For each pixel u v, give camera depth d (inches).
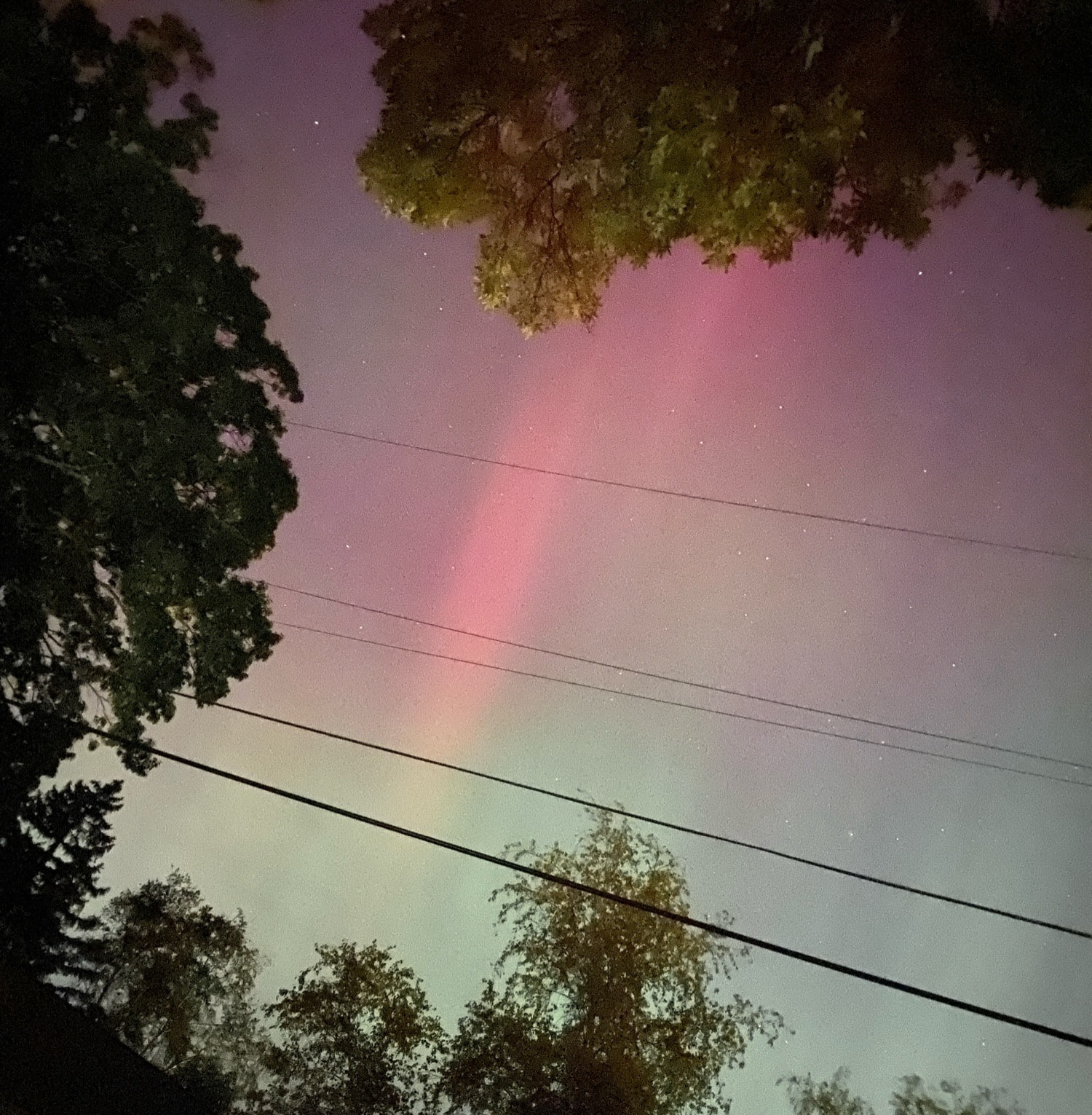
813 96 255.8
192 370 343.6
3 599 361.7
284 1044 519.8
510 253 326.0
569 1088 517.7
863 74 261.6
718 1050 522.9
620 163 278.7
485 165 315.9
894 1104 506.6
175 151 355.3
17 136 324.2
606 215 286.2
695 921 183.6
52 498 351.6
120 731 368.8
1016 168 259.8
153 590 348.8
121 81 352.2
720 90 254.7
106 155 328.8
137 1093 262.5
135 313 334.3
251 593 371.2
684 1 261.4
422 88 306.2
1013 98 249.6
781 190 258.8
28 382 335.9
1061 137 245.9
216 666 364.2
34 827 434.0
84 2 383.2
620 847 523.5
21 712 381.1
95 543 359.3
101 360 337.4
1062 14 237.0
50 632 383.9
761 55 256.7
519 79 298.4
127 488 343.3
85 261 342.6
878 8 255.1
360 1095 516.4
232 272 351.6
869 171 280.4
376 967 534.9
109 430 335.9
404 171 314.7
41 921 435.8
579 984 531.2
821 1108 511.2
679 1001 526.3
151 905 500.1
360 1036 525.7
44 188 324.2
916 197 286.7
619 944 527.5
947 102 261.3
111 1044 274.5
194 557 354.3
